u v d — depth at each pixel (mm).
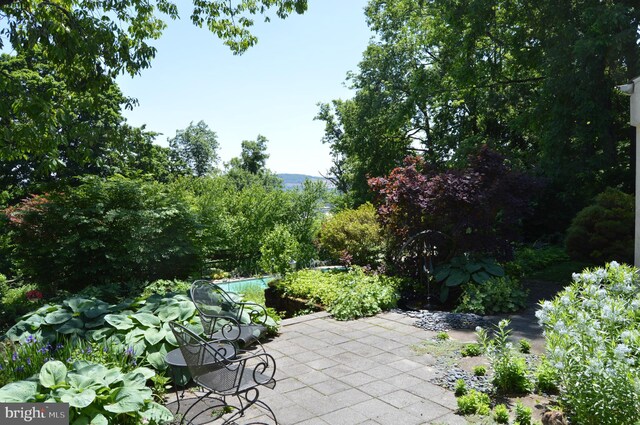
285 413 3471
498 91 16047
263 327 5246
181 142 48906
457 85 15297
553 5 12008
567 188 12086
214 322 4352
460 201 7562
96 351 3889
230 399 3768
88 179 9562
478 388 3779
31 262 8969
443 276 7477
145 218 9125
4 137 9492
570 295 3660
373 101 20016
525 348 4711
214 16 11398
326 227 11273
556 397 3436
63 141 10133
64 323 4547
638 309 3412
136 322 4586
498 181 7656
